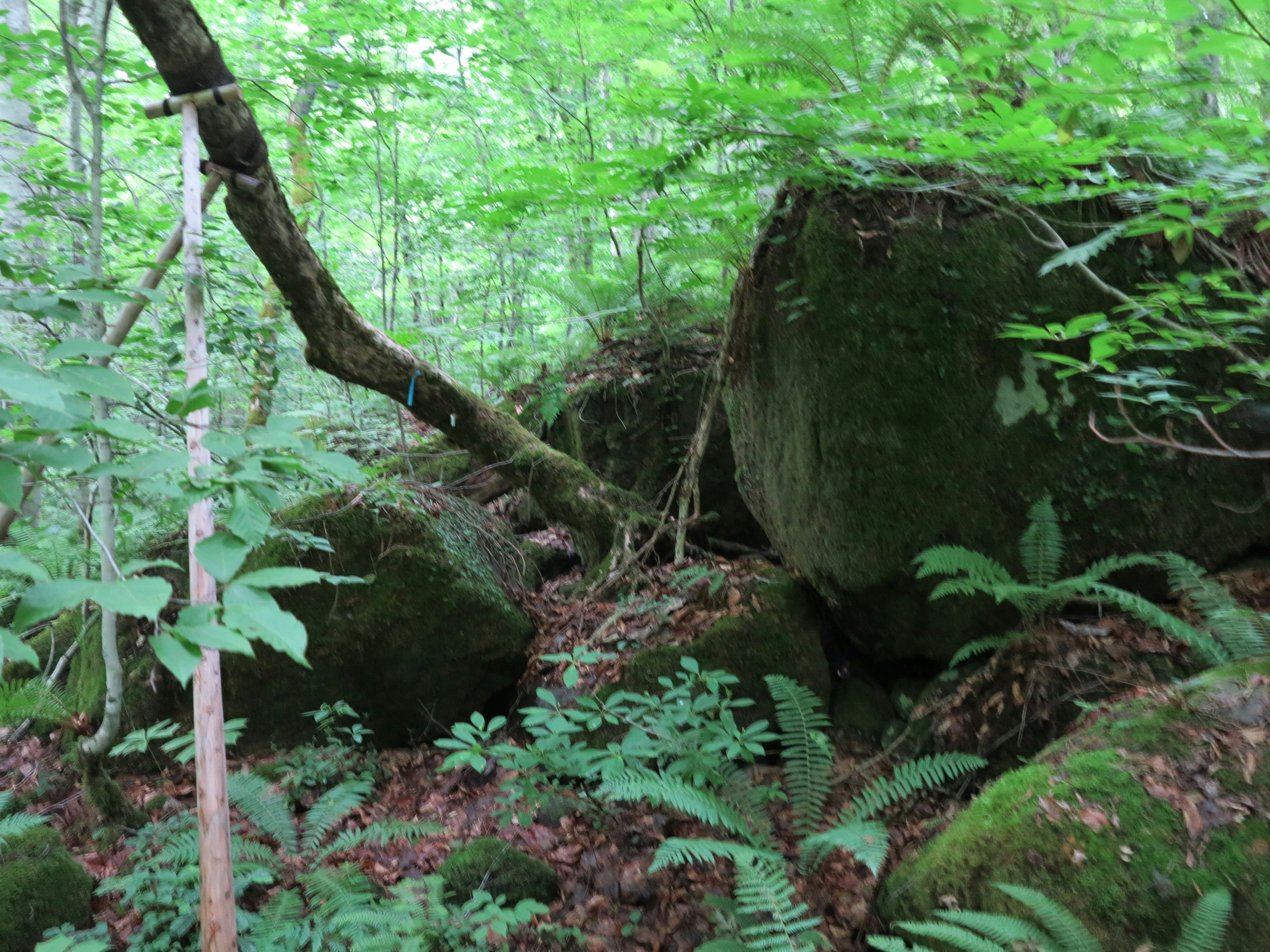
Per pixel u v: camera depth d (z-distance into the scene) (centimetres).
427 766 436
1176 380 339
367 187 754
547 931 288
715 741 327
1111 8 192
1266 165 223
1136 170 324
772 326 418
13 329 305
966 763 300
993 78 281
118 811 352
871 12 317
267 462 125
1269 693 250
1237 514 352
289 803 380
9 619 503
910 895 254
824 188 375
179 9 272
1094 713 301
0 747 420
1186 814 226
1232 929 203
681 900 303
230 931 225
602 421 575
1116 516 349
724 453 534
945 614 377
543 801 348
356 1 564
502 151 820
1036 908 208
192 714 435
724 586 445
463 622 459
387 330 690
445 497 535
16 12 556
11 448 109
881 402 366
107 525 272
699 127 334
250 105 498
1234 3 157
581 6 586
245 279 371
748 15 339
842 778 356
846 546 385
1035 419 350
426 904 287
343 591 448
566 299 608
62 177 340
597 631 452
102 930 291
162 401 300
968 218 358
